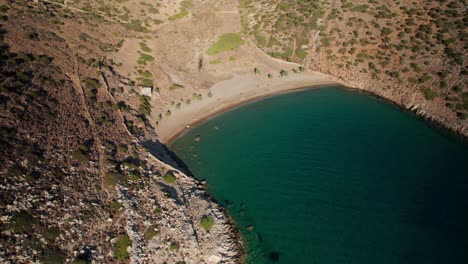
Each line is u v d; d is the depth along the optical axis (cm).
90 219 5388
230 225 5975
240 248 5575
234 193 6694
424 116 8475
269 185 6819
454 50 9025
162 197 6250
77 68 8369
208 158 7638
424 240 5600
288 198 6512
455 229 5762
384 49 9925
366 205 6253
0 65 6988
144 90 8975
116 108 7994
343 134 8088
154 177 6712
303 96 9594
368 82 9675
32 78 7212
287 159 7456
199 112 9031
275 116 8888
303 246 5609
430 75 8888
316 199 6438
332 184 6744
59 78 7762
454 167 7025
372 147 7631
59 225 5078
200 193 6594
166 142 8119
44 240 4806
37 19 9169
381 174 6900
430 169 6981
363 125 8369
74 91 7706
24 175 5341
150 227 5622
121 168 6550
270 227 5953
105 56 9344
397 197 6375
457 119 7962
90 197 5716
